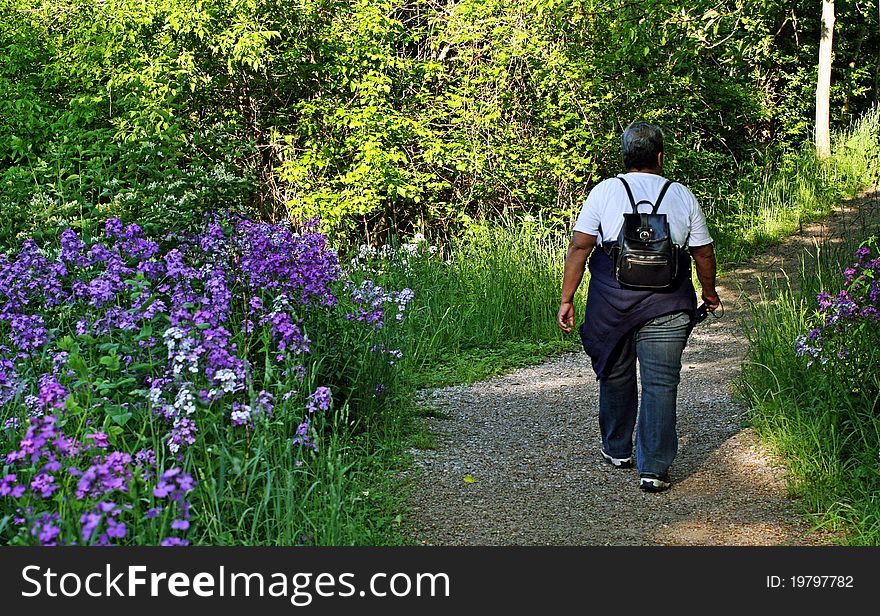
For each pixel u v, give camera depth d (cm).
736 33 1634
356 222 1226
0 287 480
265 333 448
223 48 1098
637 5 1184
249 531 374
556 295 928
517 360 809
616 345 478
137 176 702
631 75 1296
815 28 1969
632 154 482
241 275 528
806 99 1923
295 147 1235
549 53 1280
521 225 1191
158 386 384
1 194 662
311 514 384
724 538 414
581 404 655
